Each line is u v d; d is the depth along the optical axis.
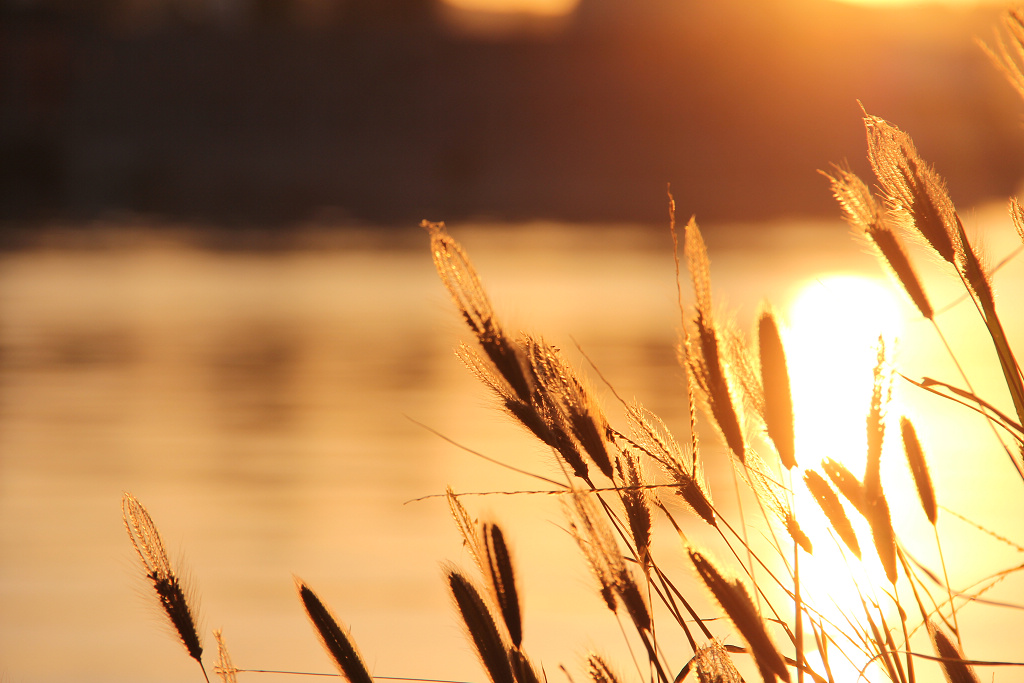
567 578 5.82
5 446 10.13
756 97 73.38
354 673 1.21
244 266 31.33
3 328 19.09
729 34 77.19
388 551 6.65
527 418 1.17
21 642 5.17
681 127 73.31
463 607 1.24
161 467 9.23
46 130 72.81
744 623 0.98
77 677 4.71
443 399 12.43
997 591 5.38
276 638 5.07
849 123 69.50
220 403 12.34
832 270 27.20
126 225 51.47
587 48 80.81
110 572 6.29
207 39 81.62
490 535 1.25
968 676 1.20
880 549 1.05
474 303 1.17
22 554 6.70
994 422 1.17
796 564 1.11
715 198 65.12
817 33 75.19
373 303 22.94
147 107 75.69
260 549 6.75
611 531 1.17
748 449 1.16
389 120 75.88
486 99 77.44
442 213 62.25
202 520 7.50
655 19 81.94
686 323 1.12
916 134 57.81
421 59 81.06
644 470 1.22
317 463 9.30
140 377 14.20
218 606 5.62
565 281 26.20
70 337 18.03
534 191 68.56
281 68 79.25
